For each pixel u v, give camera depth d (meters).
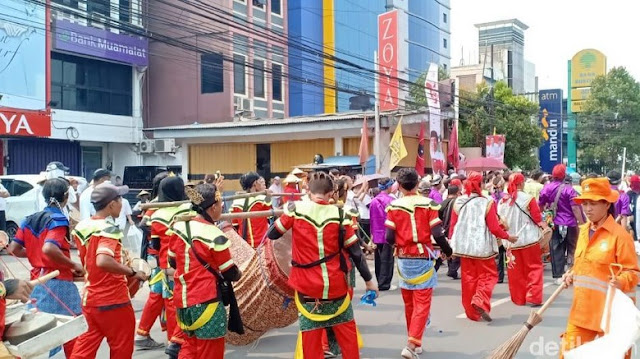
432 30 52.25
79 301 5.56
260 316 5.95
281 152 21.41
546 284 10.73
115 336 5.13
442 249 6.45
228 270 4.79
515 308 8.81
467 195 8.01
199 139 22.44
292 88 34.03
